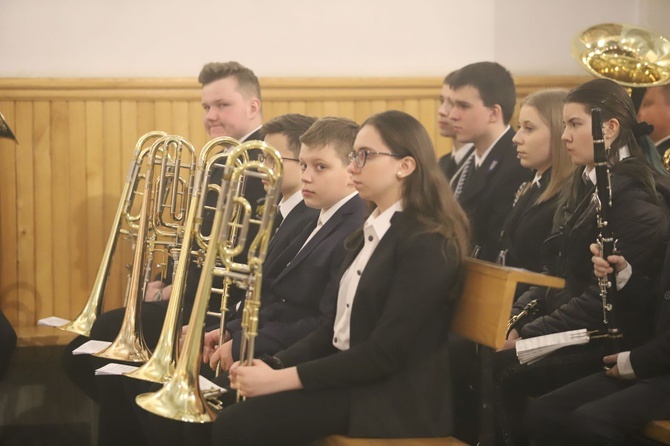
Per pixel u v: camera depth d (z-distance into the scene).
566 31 9.33
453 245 4.30
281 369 4.33
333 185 5.24
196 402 4.56
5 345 6.87
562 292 5.43
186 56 8.86
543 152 6.16
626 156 5.21
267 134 6.17
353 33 9.09
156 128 8.80
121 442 5.81
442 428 4.32
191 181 6.45
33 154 8.65
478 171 7.32
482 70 7.46
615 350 4.84
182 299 5.27
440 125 8.00
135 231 6.75
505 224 6.38
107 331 6.48
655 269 4.92
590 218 5.17
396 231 4.39
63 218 8.74
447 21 9.20
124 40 8.76
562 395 4.74
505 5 9.24
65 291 8.80
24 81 8.54
